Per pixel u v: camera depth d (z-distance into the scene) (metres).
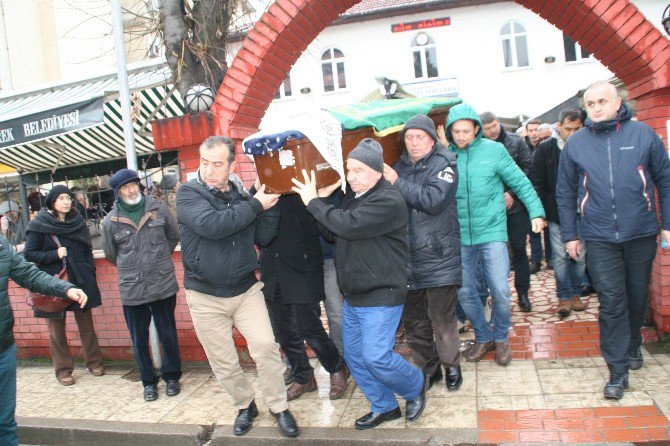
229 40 7.54
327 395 4.73
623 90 7.21
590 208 4.09
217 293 3.98
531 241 8.31
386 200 3.67
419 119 4.09
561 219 4.29
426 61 22.42
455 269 4.23
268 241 4.27
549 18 5.35
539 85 22.05
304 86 22.73
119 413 4.88
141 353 5.07
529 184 4.68
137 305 4.96
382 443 3.87
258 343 4.03
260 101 5.78
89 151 9.30
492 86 22.19
